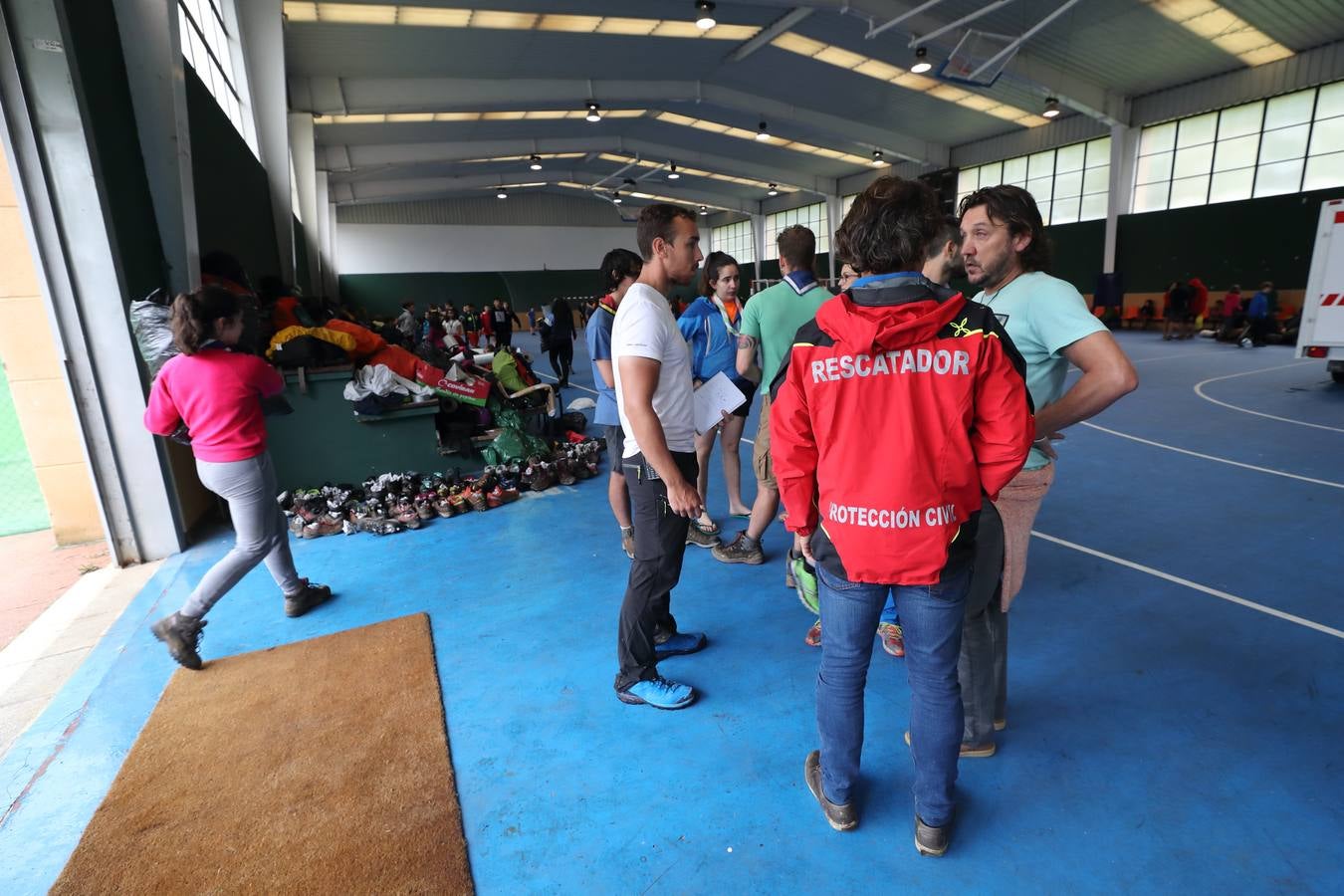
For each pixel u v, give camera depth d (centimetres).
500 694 243
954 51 1130
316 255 1628
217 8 804
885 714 224
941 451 133
